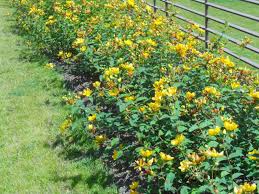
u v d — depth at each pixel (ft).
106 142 9.82
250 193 5.95
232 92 8.41
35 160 9.97
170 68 9.67
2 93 13.70
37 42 17.16
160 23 12.17
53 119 11.75
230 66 9.32
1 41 19.47
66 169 9.50
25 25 18.99
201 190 6.57
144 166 7.07
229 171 6.84
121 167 9.22
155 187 8.05
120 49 11.70
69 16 15.06
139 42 11.55
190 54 10.48
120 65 10.28
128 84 9.76
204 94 8.23
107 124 9.20
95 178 9.09
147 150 7.09
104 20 14.56
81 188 8.87
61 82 13.94
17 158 10.15
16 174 9.59
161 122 8.11
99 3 16.28
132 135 9.48
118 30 13.42
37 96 13.25
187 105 8.14
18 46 18.52
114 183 8.82
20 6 21.91
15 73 15.33
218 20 14.69
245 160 7.17
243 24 21.49
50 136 10.87
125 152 8.82
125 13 15.07
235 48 17.61
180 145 7.18
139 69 10.02
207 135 7.47
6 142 10.87
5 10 25.86
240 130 7.69
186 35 12.63
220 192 6.55
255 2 13.03
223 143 7.00
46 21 16.85
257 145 7.55
